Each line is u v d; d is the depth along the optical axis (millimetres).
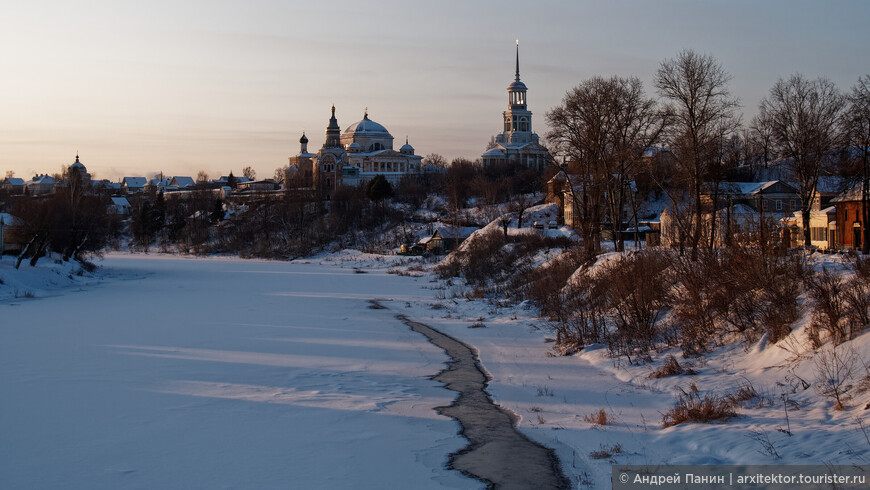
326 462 15828
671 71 52406
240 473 15039
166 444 17156
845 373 17703
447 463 15734
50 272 73188
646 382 23125
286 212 160375
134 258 142750
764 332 24016
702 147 52188
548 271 56281
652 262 36500
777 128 65938
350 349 32562
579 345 30719
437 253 111000
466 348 32938
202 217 177250
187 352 31281
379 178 157875
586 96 57688
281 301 57531
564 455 16047
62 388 23500
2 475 14867
